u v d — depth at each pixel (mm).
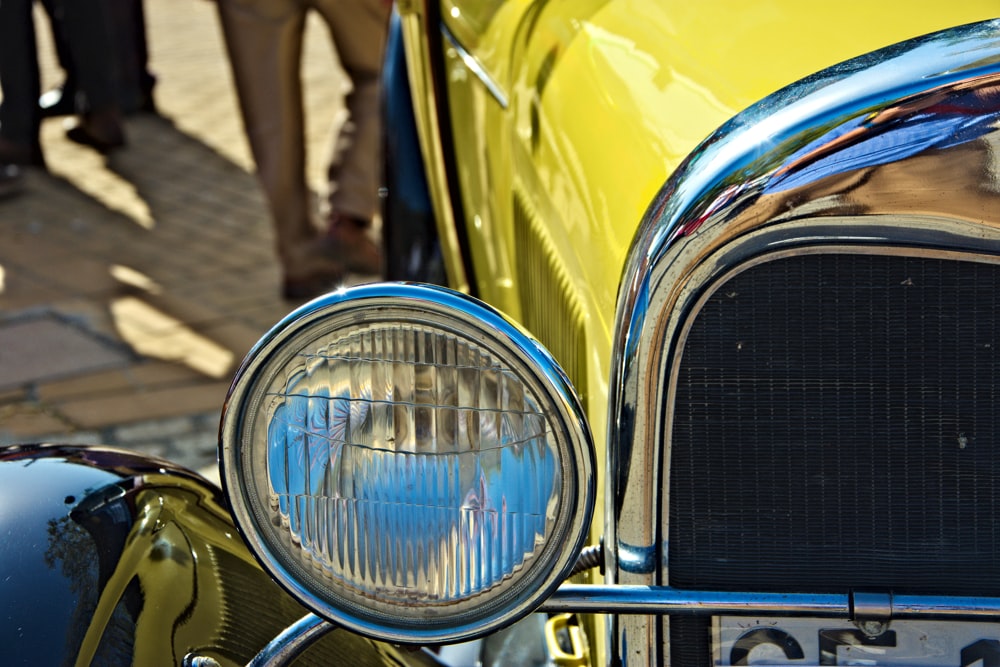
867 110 1007
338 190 4293
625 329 1105
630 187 1316
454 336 1039
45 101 6355
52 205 5320
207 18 9031
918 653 1153
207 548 1449
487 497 1073
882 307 1054
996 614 1079
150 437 3359
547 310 1710
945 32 1075
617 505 1158
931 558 1131
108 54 5863
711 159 1063
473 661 1713
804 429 1104
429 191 2479
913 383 1076
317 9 4070
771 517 1137
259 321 4133
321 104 6656
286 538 1106
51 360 3834
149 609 1309
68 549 1343
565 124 1604
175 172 5742
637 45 1530
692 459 1128
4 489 1438
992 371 1063
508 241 1969
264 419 1076
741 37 1378
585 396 1470
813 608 1092
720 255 1043
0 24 5445
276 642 1157
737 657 1189
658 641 1206
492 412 1053
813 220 1021
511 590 1092
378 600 1114
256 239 4906
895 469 1107
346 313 1044
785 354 1079
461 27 2248
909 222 1013
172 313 4199
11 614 1248
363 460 1081
